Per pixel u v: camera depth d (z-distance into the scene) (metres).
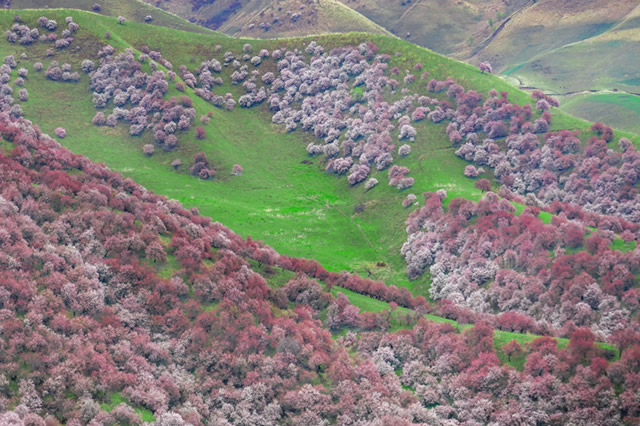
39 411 93.88
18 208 132.62
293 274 149.38
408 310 141.00
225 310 125.25
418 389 119.56
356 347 129.62
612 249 152.62
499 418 109.75
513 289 152.12
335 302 138.62
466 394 115.94
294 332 125.19
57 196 139.62
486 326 127.88
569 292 143.00
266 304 131.00
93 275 122.62
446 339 126.31
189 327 121.56
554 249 157.88
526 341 122.75
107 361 106.88
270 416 110.44
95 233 133.88
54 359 101.25
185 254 135.38
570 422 106.00
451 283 161.62
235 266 139.25
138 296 123.88
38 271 117.38
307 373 118.25
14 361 99.50
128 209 148.12
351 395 114.88
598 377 109.88
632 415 104.12
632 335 115.94
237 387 115.56
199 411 108.00
